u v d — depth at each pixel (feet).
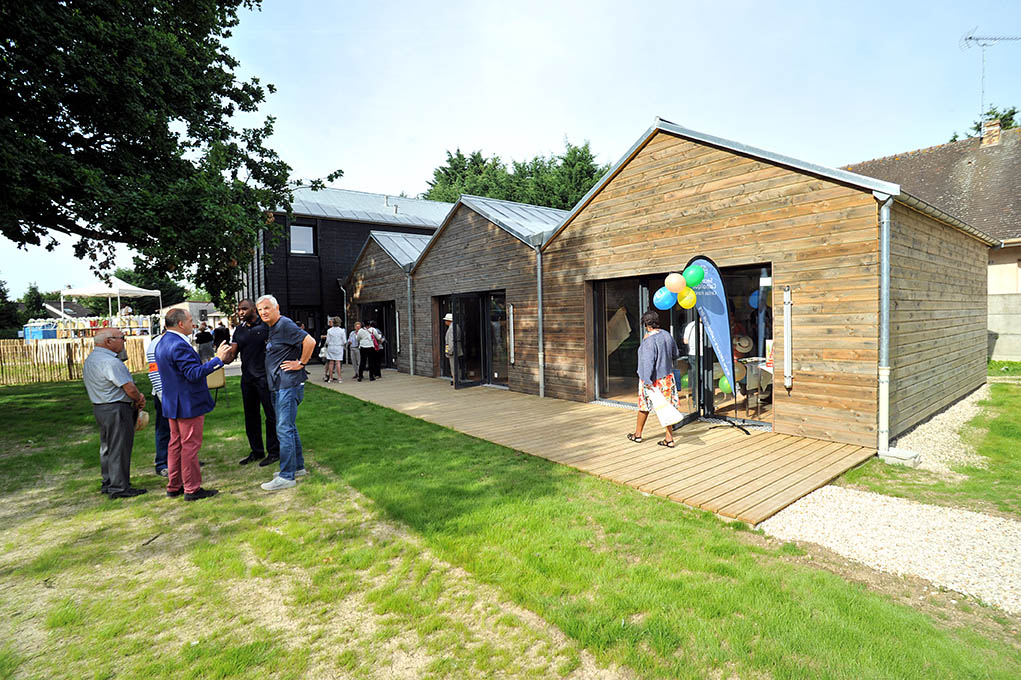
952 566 11.71
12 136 27.20
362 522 14.98
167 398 16.72
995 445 21.83
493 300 43.27
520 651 9.02
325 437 25.12
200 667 8.73
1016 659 8.39
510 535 13.47
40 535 14.57
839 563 11.95
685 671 8.29
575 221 33.32
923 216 24.48
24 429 28.91
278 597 11.07
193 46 39.22
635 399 31.94
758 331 25.98
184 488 17.38
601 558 12.09
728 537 13.32
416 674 8.52
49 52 29.43
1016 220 48.88
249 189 42.19
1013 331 48.55
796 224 22.50
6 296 143.02
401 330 54.49
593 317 33.71
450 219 45.19
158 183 35.78
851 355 21.09
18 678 8.63
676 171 27.12
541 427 26.78
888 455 19.85
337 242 73.97
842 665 8.23
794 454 20.34
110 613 10.58
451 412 31.58
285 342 18.07
